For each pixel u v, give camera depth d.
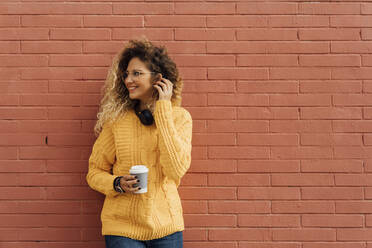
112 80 2.29
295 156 2.68
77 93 2.68
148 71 2.16
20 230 2.63
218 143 2.68
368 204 2.65
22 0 2.68
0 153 2.65
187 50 2.69
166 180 2.13
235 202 2.66
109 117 2.20
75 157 2.66
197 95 2.68
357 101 2.68
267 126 2.68
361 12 2.69
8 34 2.68
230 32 2.69
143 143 2.09
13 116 2.66
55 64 2.68
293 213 2.66
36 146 2.66
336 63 2.69
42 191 2.65
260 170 2.67
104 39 2.69
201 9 2.70
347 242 2.65
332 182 2.66
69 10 2.69
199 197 2.66
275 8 2.69
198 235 2.65
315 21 2.69
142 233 2.02
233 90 2.69
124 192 2.01
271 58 2.69
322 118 2.68
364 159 2.66
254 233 2.65
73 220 2.65
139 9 2.69
